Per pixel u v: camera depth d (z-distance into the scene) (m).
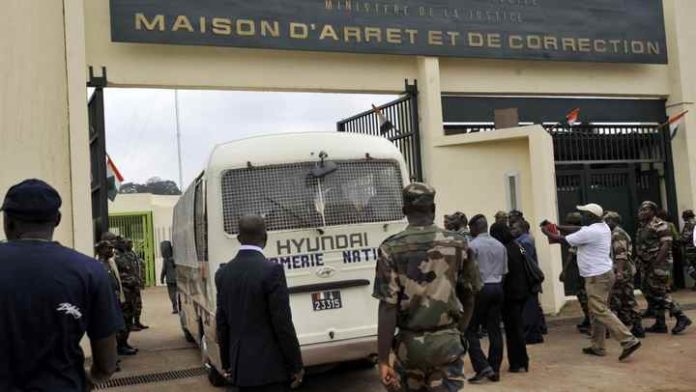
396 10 11.66
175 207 10.91
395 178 7.16
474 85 12.67
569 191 13.23
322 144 6.93
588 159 13.46
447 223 8.46
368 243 6.85
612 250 8.95
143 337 11.82
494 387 6.91
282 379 4.35
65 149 9.43
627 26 13.63
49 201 2.72
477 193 11.99
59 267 2.61
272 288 4.33
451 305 3.93
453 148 11.97
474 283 4.12
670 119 14.30
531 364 7.93
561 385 6.91
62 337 2.57
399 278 3.93
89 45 10.06
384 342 3.92
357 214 6.90
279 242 6.59
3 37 9.13
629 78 14.09
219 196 6.66
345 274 6.70
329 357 6.48
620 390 6.63
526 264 7.42
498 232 7.47
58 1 9.54
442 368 3.89
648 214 9.58
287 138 6.93
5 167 9.03
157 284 24.45
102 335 2.74
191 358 9.60
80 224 9.34
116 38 9.93
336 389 7.22
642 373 7.26
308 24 11.05
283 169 6.80
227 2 10.56
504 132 11.64
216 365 7.00
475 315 7.11
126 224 24.44
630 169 13.76
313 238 6.68
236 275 4.44
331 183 6.88
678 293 13.66
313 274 6.61
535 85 13.17
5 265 2.55
